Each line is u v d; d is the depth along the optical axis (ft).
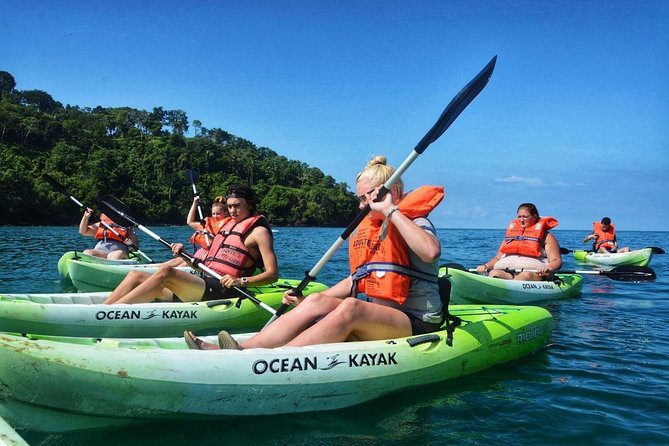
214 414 8.73
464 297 21.54
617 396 10.50
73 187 189.98
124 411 8.22
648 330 16.75
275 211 263.08
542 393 10.61
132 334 14.70
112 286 23.70
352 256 11.27
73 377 7.74
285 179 322.14
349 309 9.98
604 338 15.55
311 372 9.29
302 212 274.36
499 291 21.72
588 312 20.07
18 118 242.37
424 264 10.72
